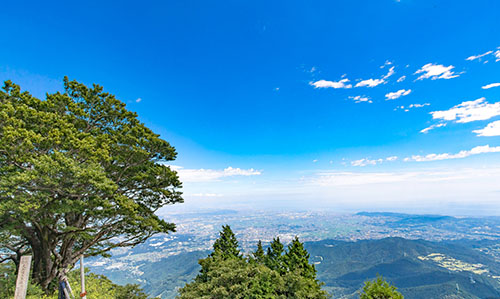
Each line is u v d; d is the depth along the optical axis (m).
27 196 11.32
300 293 11.91
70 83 17.98
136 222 15.74
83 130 17.16
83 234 14.95
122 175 17.25
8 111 11.87
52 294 14.05
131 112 18.98
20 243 16.91
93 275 17.91
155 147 18.02
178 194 19.67
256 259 17.48
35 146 12.42
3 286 12.59
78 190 12.45
